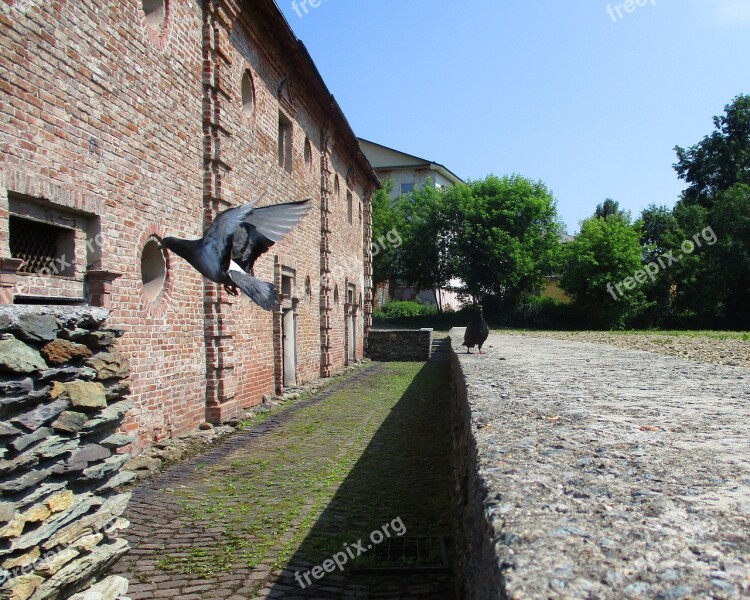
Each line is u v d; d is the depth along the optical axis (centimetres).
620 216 5203
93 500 461
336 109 2155
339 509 759
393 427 1306
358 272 3048
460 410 837
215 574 578
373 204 5059
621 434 482
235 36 1312
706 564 241
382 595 536
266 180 1527
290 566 595
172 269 1071
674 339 2970
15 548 383
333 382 2194
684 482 350
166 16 1053
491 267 4950
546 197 5097
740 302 5006
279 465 977
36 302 755
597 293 4850
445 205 5031
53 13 754
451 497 765
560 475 364
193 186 1153
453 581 553
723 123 6116
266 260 1580
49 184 741
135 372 946
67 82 780
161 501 790
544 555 250
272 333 1628
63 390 436
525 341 2250
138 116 952
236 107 1310
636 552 252
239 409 1359
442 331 4481
